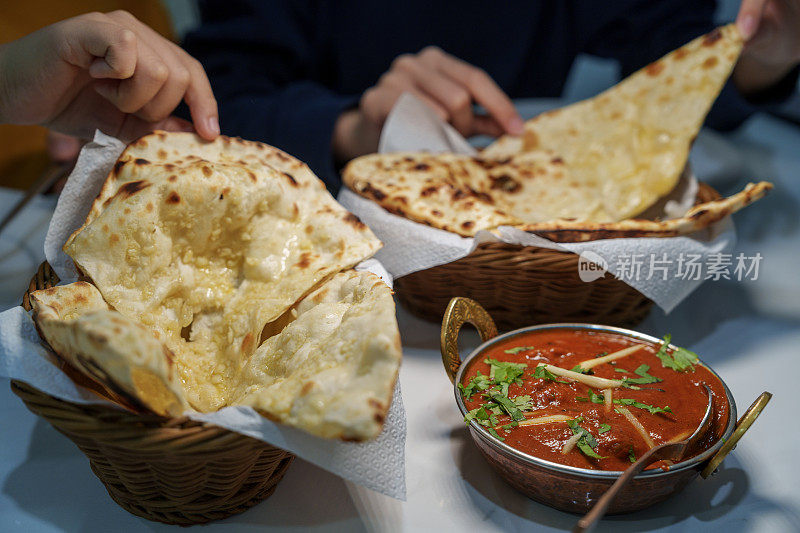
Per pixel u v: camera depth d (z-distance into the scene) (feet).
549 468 2.38
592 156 5.08
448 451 3.06
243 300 3.21
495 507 2.74
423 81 5.92
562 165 5.03
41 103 3.79
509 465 2.58
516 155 5.18
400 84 6.01
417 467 2.96
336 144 6.46
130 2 8.79
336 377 2.30
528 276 3.63
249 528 2.64
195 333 3.22
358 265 3.26
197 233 3.14
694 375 2.91
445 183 4.30
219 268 3.32
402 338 4.07
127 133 3.94
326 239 3.28
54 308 2.63
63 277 3.21
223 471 2.39
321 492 2.84
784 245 4.99
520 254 3.52
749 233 5.16
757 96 6.60
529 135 5.41
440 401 3.43
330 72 8.29
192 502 2.55
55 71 3.57
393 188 4.24
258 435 2.19
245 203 3.14
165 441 2.13
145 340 2.13
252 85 7.06
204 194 3.04
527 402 2.73
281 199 3.30
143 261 2.98
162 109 3.66
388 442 2.44
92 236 2.89
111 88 3.52
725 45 4.75
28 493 2.83
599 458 2.44
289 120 6.22
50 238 3.20
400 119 5.28
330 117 6.09
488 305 3.97
